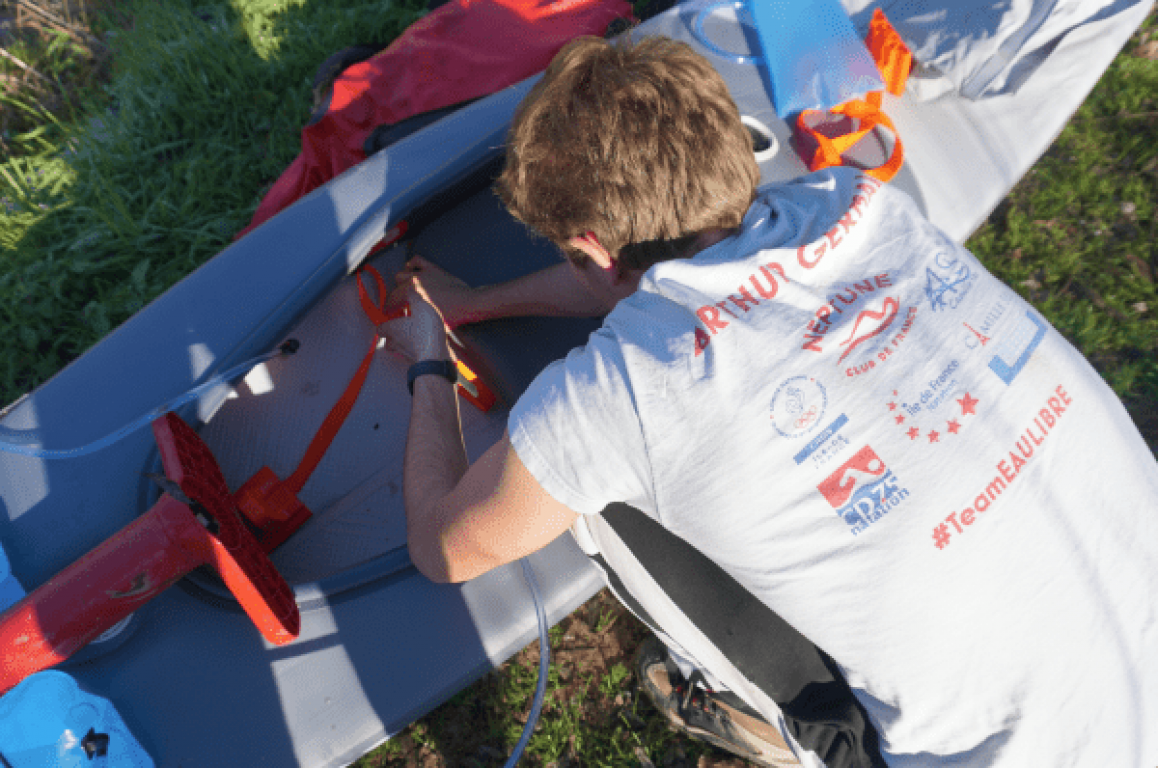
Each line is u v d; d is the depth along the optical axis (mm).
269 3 2830
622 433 817
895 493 797
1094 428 893
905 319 845
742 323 805
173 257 2367
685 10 2020
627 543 1119
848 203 902
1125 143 2586
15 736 1063
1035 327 893
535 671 1855
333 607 1320
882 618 829
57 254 2332
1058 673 846
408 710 1302
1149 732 914
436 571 1094
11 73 2840
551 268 1478
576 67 847
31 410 1372
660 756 1787
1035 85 1927
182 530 1134
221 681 1243
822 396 797
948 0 1937
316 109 2182
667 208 841
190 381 1436
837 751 1005
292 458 1579
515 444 864
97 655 1204
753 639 1073
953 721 881
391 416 1652
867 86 1792
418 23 2180
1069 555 846
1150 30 2787
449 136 1748
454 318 1591
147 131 2561
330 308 1672
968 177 1834
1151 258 2426
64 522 1285
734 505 808
